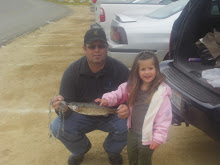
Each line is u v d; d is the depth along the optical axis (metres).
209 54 2.95
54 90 4.68
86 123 2.40
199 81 2.57
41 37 10.52
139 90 2.03
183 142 3.00
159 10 4.92
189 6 2.88
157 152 2.83
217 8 3.08
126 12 6.73
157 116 1.95
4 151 2.91
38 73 5.69
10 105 4.09
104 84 2.32
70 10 24.94
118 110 2.07
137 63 1.96
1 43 9.27
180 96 2.46
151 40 4.20
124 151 2.85
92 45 2.11
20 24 14.62
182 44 3.00
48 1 36.81
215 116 2.11
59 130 2.36
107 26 6.82
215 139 2.18
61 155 2.83
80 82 2.30
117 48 4.28
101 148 2.94
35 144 3.04
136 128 2.07
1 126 3.44
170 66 3.04
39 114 3.77
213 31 3.14
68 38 10.16
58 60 6.80
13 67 6.20
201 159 2.70
